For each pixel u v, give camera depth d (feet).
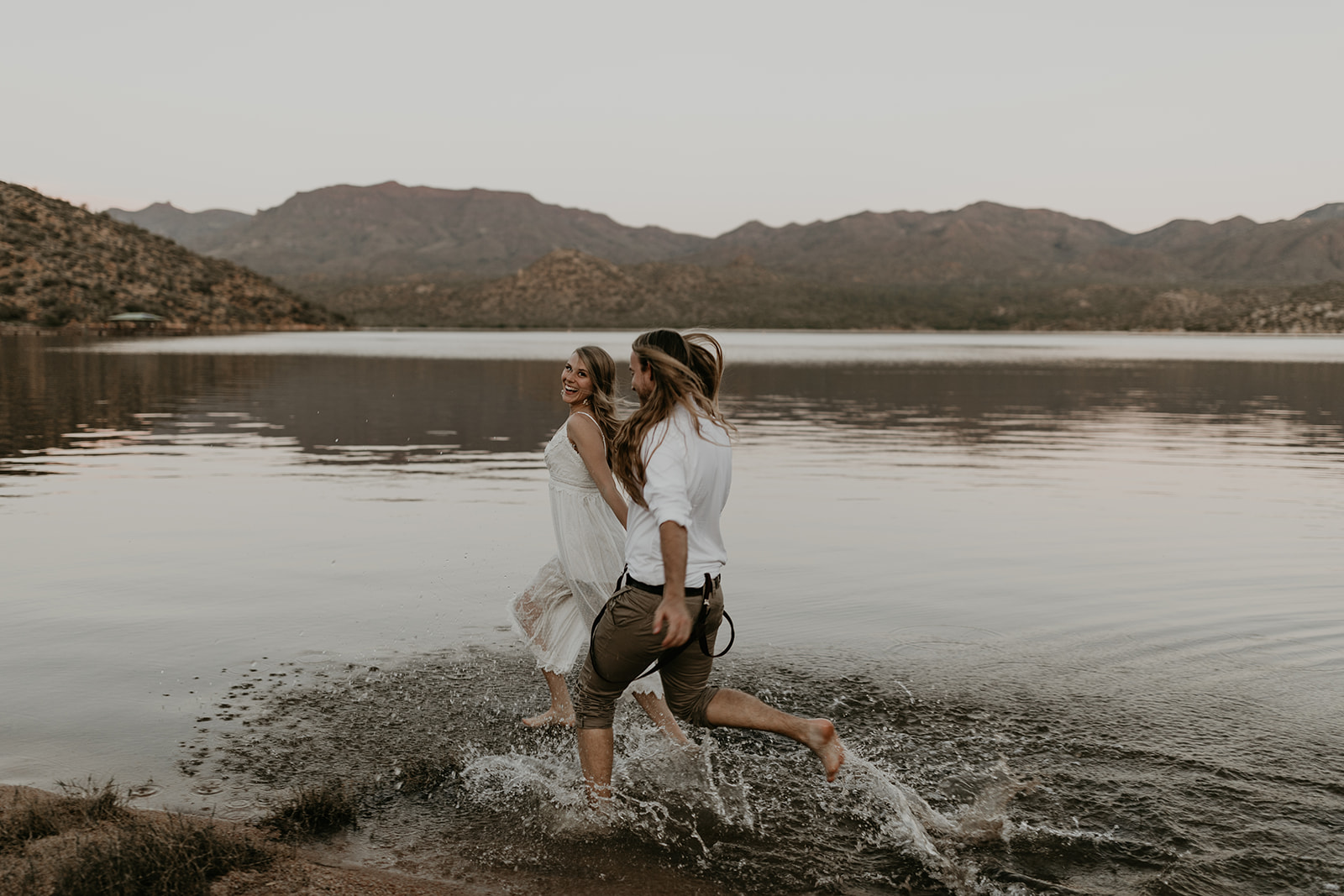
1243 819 9.83
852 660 14.74
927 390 84.38
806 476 34.32
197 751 11.33
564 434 11.58
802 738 9.91
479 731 12.09
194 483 31.73
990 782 10.66
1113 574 20.42
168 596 18.21
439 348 201.46
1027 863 9.05
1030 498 30.01
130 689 13.32
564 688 12.53
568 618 12.37
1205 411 63.26
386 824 9.76
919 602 18.17
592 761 10.02
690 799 10.36
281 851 9.07
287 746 11.52
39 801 9.67
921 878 8.87
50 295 313.53
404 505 28.07
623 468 9.76
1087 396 77.05
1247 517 27.07
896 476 34.42
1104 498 30.12
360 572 20.24
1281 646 15.69
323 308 477.36
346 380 86.74
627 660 9.80
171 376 89.61
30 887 8.07
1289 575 20.42
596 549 11.51
